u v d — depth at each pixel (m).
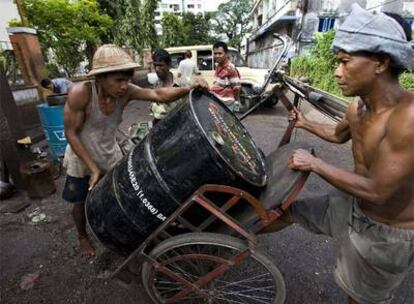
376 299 1.29
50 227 2.64
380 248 1.16
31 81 5.55
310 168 1.15
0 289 1.98
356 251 1.25
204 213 1.39
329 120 5.49
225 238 1.35
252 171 1.39
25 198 3.15
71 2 9.55
